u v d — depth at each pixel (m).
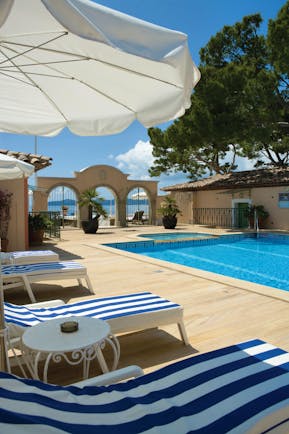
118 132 3.30
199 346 3.86
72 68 2.68
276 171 20.25
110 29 1.62
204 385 2.05
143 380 2.12
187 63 2.02
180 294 5.91
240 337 4.08
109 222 25.03
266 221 18.70
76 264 6.24
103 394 1.94
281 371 2.21
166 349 3.80
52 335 2.60
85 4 1.58
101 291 6.18
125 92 2.87
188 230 18.83
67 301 5.60
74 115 3.49
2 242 10.34
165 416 1.77
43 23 1.92
